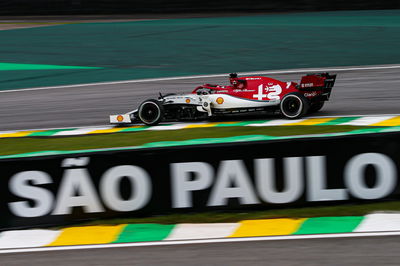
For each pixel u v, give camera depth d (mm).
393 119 41562
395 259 19406
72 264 20688
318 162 25062
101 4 151750
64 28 126812
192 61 82000
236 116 46312
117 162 25578
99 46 100000
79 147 39562
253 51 86625
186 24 121875
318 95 42562
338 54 80125
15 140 44031
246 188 25312
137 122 46969
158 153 25484
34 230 25422
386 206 24609
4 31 127125
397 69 66625
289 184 25188
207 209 25516
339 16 122375
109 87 67688
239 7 140375
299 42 91625
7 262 21406
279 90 42625
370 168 24953
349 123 41062
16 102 62875
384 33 94625
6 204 25703
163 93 60844
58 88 69750
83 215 25719
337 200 25109
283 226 23500
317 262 19547
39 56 93750
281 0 136750
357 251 20281
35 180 25625
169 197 25609
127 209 25734
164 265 20094
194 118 44344
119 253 21562
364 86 57688
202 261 20250
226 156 25297
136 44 99562
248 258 20266
